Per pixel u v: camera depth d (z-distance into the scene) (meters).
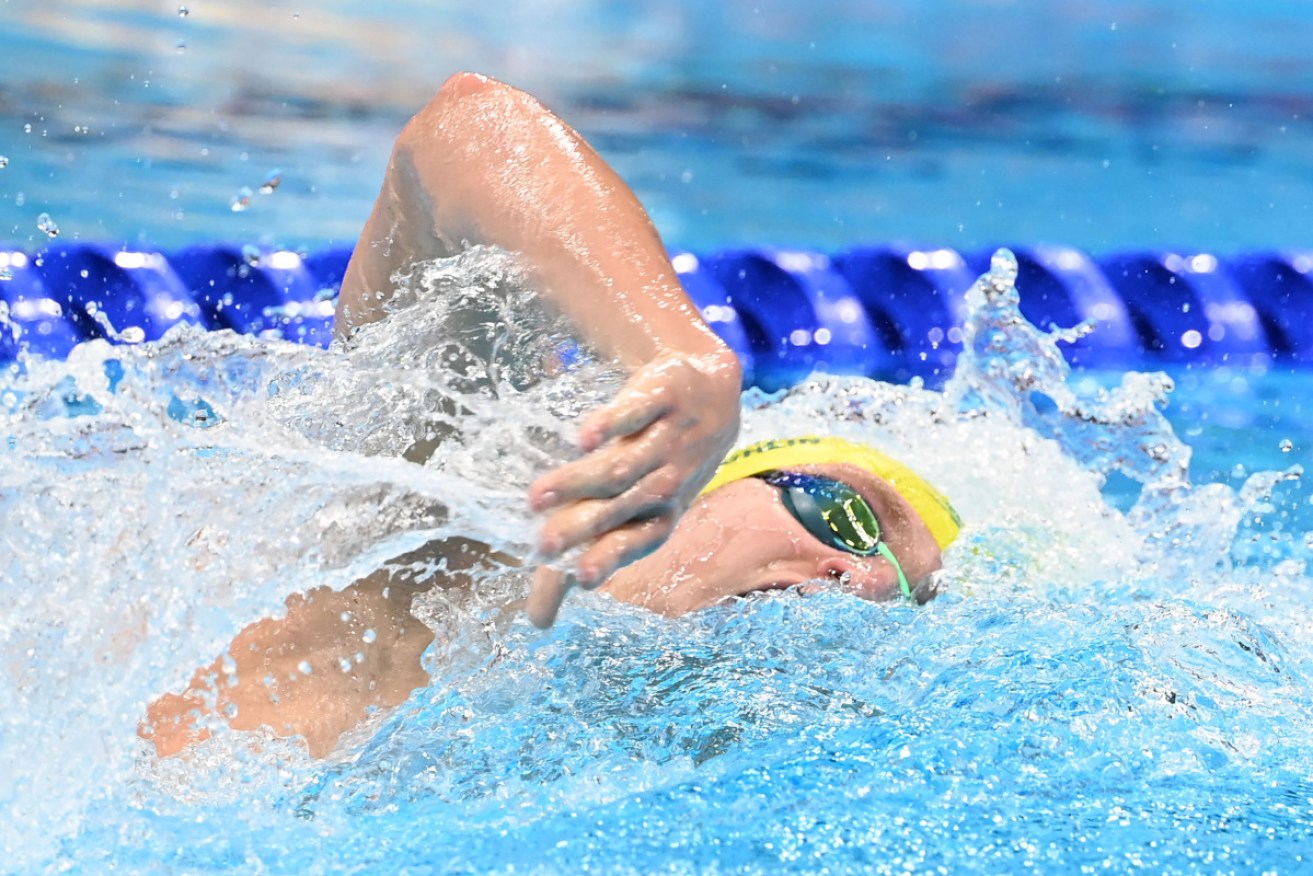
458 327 3.39
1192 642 4.11
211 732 3.30
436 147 3.58
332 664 3.53
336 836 2.93
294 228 13.73
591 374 2.99
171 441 3.23
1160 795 3.13
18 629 3.10
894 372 13.09
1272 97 18.81
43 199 13.66
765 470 5.00
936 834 2.90
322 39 18.39
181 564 3.21
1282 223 15.52
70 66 16.34
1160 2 21.67
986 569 5.43
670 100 18.27
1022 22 20.97
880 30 20.66
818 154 17.33
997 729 3.48
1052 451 7.07
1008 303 7.56
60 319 12.09
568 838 2.88
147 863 2.77
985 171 16.98
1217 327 13.71
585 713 3.57
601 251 3.10
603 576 2.60
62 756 3.02
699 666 3.91
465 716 3.50
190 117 15.76
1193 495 6.92
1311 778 3.25
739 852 2.81
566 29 19.98
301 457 3.18
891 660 4.00
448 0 20.47
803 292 14.20
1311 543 7.01
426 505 3.34
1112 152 17.52
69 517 3.20
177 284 12.75
